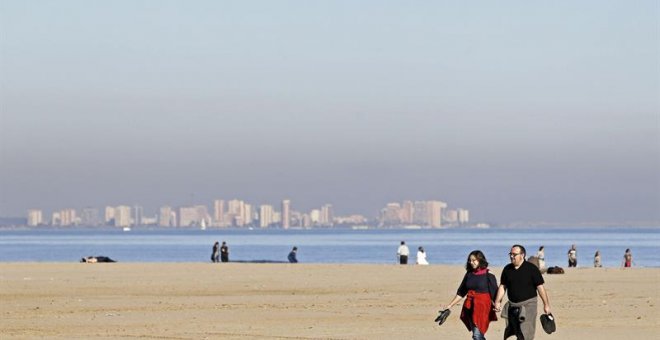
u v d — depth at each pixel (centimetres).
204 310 3553
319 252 15512
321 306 3719
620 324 3084
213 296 4228
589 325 3055
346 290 4584
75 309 3600
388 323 3095
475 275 2194
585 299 4028
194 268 6556
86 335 2784
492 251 15450
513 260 2138
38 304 3812
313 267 6731
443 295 4269
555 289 4594
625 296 4181
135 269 6381
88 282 5078
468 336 2759
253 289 4650
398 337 2727
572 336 2761
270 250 16712
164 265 6944
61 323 3103
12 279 5316
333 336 2745
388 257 13000
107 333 2830
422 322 3125
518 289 2122
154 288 4691
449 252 15012
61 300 4006
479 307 2169
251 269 6419
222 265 7012
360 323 3102
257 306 3722
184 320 3191
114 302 3906
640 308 3619
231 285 4897
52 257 13162
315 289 4644
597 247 17888
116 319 3228
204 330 2895
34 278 5403
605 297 4131
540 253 5941
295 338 2692
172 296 4225
